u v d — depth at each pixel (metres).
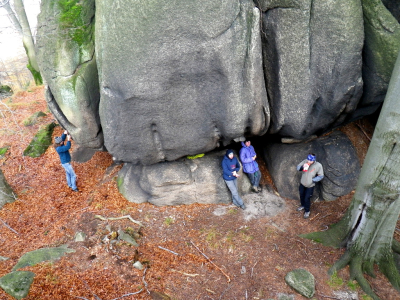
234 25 4.95
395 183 4.66
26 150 9.65
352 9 5.15
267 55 5.91
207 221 6.84
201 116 6.02
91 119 6.61
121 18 4.80
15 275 4.76
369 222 5.23
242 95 5.65
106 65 5.32
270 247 6.07
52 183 8.22
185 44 4.96
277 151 7.95
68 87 6.08
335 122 6.93
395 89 4.32
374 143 4.80
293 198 7.45
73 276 5.01
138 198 7.37
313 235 6.27
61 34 5.93
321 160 7.15
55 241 6.06
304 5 5.13
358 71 5.75
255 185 7.75
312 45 5.56
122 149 6.54
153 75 5.25
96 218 6.67
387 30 5.36
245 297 5.07
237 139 6.90
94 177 8.39
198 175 7.33
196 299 4.99
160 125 6.12
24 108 12.99
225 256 5.90
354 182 7.07
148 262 5.60
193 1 4.58
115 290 4.88
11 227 6.61
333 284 5.33
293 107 6.28
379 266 5.65
